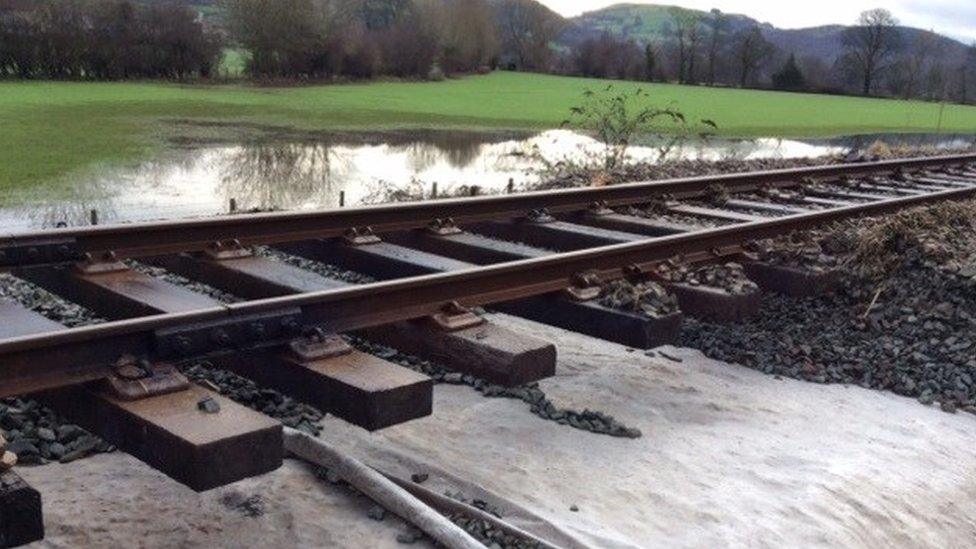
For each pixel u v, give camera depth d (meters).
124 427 3.69
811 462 5.32
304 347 4.41
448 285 5.44
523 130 28.23
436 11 55.81
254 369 4.54
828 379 6.73
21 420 4.65
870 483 5.17
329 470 4.52
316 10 44.09
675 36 79.69
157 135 20.86
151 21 38.09
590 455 5.14
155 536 3.97
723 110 44.47
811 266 7.66
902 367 6.91
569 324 5.99
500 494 4.61
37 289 6.93
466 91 46.06
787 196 12.60
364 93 39.88
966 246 8.73
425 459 4.88
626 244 6.80
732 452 5.37
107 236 6.12
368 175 16.39
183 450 3.45
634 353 6.89
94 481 4.34
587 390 6.07
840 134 36.62
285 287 5.83
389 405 4.13
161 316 4.10
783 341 7.27
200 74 40.09
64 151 17.08
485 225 9.01
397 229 7.91
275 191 14.06
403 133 25.17
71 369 3.85
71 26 35.78
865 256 8.38
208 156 17.78
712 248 7.79
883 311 7.74
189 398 3.80
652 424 5.66
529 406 5.70
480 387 5.89
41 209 11.33
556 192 9.56
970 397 6.53
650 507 4.65
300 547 3.98
